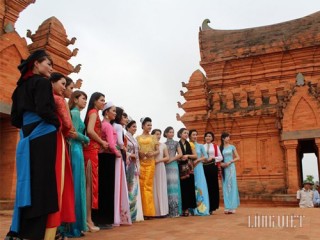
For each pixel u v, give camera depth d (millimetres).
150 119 8766
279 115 16906
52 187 3541
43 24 14578
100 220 6164
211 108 19234
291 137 16281
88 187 5832
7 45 12219
